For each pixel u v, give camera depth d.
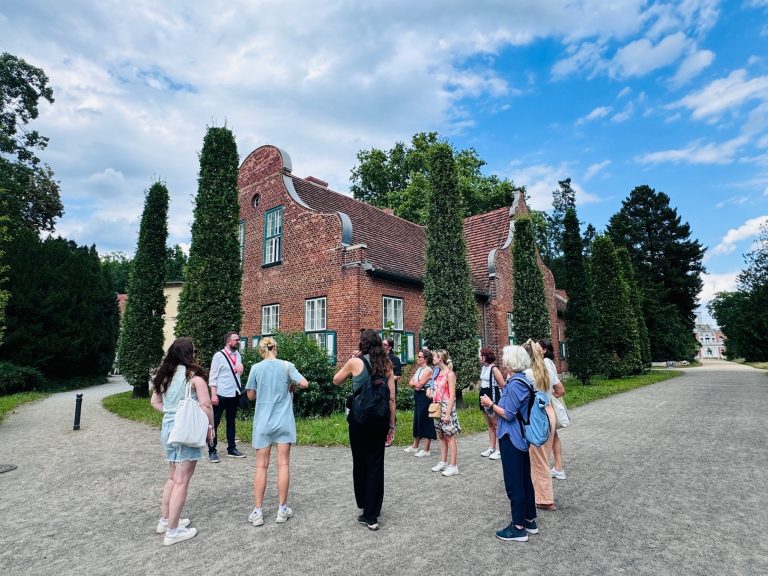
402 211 31.12
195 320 11.29
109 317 26.38
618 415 11.24
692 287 52.09
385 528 4.22
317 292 14.60
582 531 4.12
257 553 3.73
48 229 28.44
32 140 26.88
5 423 10.76
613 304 25.11
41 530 4.34
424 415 7.17
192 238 12.08
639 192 56.19
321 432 8.59
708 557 3.59
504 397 4.15
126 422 10.63
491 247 20.69
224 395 7.17
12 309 19.20
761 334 42.25
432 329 12.57
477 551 3.72
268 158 17.14
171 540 3.95
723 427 9.41
